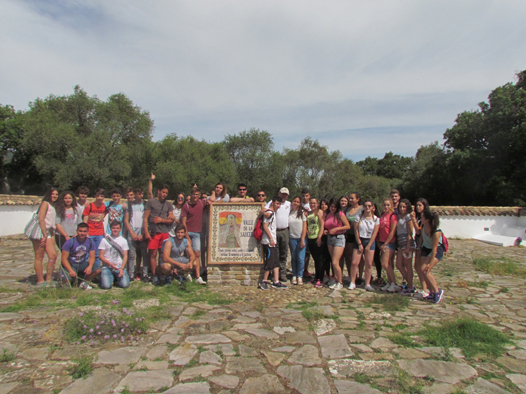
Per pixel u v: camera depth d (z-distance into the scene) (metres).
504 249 12.66
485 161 24.16
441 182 28.09
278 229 7.09
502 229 15.54
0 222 14.19
